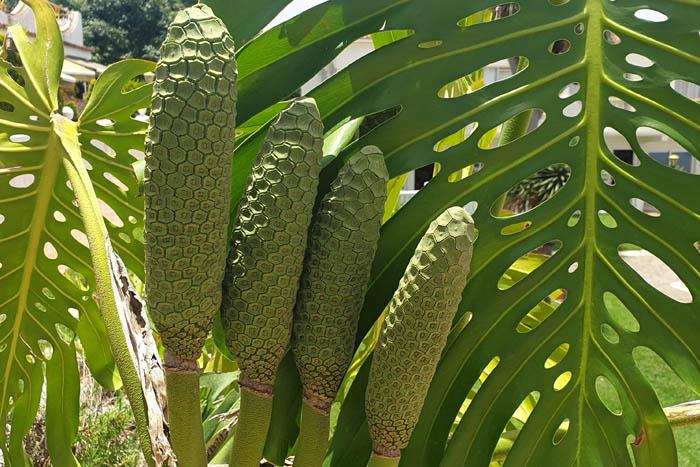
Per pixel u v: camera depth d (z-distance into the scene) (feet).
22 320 3.46
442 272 1.79
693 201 2.25
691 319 2.29
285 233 1.85
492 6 2.30
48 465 5.53
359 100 2.31
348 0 2.27
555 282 2.37
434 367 1.92
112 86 3.05
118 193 3.36
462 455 2.40
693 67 2.25
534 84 2.31
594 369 2.40
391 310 1.90
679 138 2.26
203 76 1.69
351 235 1.93
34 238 3.24
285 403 2.40
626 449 2.40
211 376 3.72
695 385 2.31
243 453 2.08
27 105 2.93
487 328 2.38
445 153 2.31
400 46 2.30
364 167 1.94
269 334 1.93
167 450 2.03
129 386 2.09
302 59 2.30
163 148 1.70
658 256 2.30
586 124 2.31
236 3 2.21
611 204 2.32
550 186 19.36
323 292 1.96
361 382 2.39
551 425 2.42
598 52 2.30
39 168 3.04
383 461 2.06
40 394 3.64
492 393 2.40
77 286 3.43
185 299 1.82
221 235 1.80
